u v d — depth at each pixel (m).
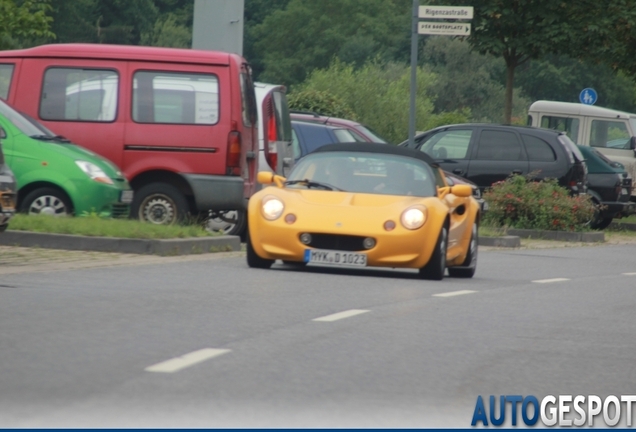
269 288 29.05
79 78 43.22
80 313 23.27
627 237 69.00
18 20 74.75
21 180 39.81
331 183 35.34
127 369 17.98
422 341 21.98
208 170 42.59
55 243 36.38
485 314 26.42
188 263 34.81
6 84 43.69
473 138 64.62
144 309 24.20
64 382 16.94
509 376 19.08
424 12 55.06
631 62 84.31
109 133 42.88
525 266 42.59
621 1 77.94
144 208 42.94
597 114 85.06
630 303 30.47
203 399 16.23
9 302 24.44
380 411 16.09
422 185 35.44
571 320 26.30
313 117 56.50
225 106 42.72
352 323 23.73
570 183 63.84
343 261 32.78
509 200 61.94
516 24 77.00
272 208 33.59
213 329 22.06
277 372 18.33
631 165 83.00
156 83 42.91
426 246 33.12
